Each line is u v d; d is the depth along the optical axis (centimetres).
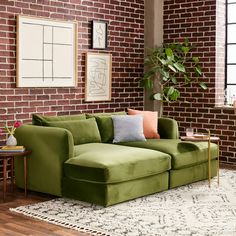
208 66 987
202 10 988
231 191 792
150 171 756
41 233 641
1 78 820
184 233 638
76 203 734
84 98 929
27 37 843
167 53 957
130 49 1002
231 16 998
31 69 850
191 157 815
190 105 1009
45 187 762
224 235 633
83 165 721
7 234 639
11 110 833
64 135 743
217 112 980
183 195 771
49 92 878
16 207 721
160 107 1015
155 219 679
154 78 1025
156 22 1021
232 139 966
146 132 873
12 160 786
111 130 856
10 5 824
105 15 954
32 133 770
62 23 885
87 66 927
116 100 984
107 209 712
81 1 914
